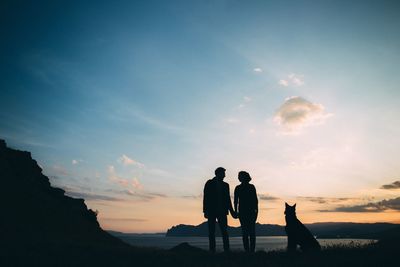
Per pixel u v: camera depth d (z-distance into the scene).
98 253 9.05
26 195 27.11
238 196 10.37
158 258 8.02
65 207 30.52
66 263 6.91
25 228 21.09
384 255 7.19
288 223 9.80
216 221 10.16
